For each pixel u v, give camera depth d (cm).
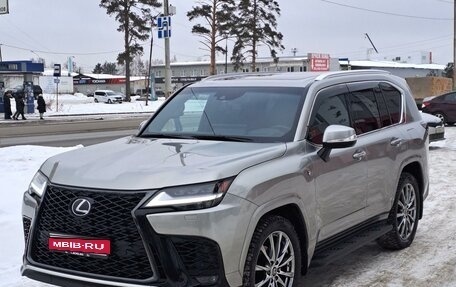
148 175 359
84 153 434
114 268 355
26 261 390
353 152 493
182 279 347
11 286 475
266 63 8550
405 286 492
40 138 1961
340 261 566
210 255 350
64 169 394
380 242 595
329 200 458
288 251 413
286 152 421
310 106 467
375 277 516
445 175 1057
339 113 503
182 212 345
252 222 368
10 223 640
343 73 541
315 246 445
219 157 390
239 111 486
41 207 384
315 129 461
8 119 3189
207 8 5538
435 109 2198
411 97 645
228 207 354
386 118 576
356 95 538
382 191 545
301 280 508
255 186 373
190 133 480
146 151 421
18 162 1073
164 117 523
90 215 358
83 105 5391
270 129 455
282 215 422
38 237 385
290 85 495
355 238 511
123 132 2250
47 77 8644
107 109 4691
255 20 6188
